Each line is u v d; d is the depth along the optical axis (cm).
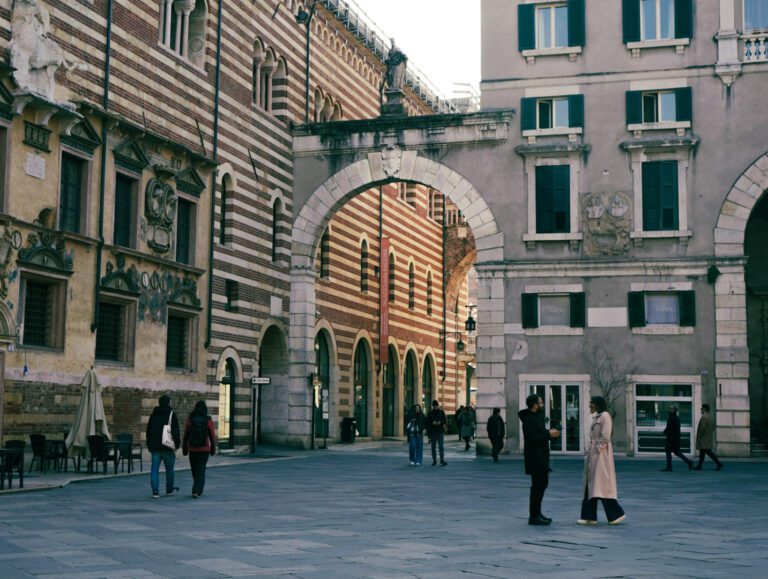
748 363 3847
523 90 4072
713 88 3894
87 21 2872
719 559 1224
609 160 3953
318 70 4722
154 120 3241
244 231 3888
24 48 2572
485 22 4138
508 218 4044
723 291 3819
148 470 2728
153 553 1232
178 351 3409
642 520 1698
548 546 1338
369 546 1320
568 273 3947
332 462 3441
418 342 6162
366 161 4291
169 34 3391
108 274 2919
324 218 4338
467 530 1522
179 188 3366
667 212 3888
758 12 3888
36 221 2616
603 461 1633
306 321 4297
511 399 3953
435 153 4181
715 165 3866
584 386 3888
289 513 1744
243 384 3856
